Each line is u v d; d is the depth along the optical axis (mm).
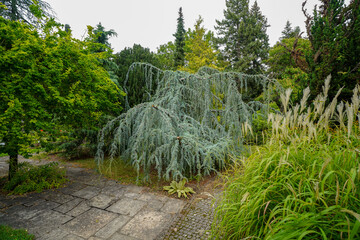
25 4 8852
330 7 4887
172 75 5031
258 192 1573
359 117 1627
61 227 2645
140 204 3338
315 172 1528
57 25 4105
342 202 1274
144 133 4082
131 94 6332
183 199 3520
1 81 3182
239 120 4574
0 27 3260
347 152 1521
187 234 2465
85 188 4078
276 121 1887
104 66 6707
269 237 1246
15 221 2795
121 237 2424
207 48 14844
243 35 17891
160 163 3990
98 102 4645
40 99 3688
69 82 4227
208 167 4062
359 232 1167
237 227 1708
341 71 4438
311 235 1297
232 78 4621
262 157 1981
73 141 6570
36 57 3602
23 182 3943
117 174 4961
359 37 4254
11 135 3318
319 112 1866
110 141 5852
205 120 4871
